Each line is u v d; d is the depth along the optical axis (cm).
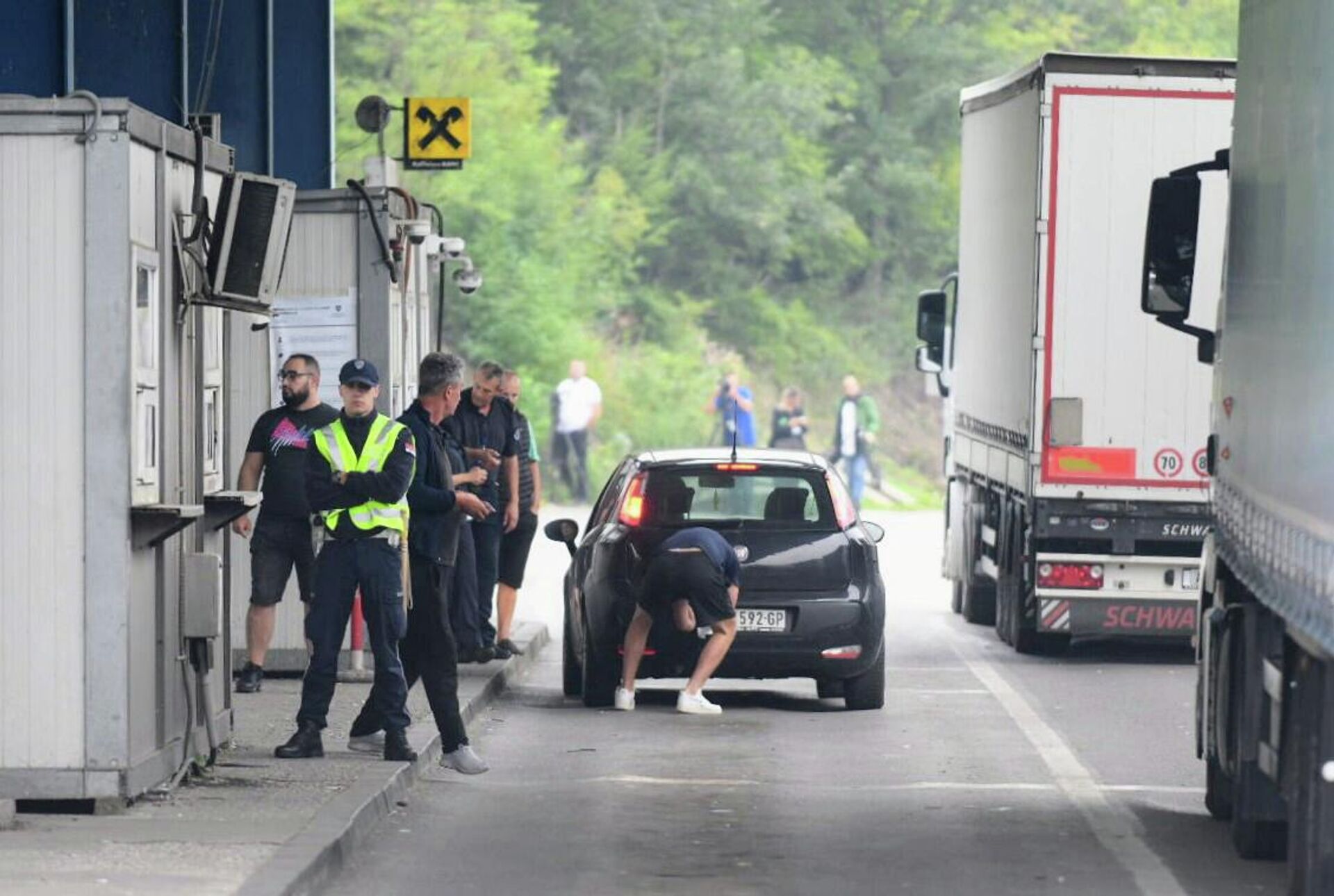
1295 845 2589
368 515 3662
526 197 15538
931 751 4156
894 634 6588
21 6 4972
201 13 6341
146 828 3017
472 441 5209
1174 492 5800
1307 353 2462
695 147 17812
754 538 4697
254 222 3400
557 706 4834
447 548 3772
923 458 17025
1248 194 3011
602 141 17575
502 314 15050
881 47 18950
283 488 4541
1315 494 2383
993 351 6494
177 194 3356
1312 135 2497
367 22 15862
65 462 3098
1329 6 2425
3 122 3070
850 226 18062
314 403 4566
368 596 3672
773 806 3525
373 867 3014
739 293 17600
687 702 4675
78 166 3077
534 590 8025
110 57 5650
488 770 3866
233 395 4950
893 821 3391
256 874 2708
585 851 3138
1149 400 5819
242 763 3631
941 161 18812
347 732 4012
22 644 3109
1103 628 5791
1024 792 3678
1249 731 2978
